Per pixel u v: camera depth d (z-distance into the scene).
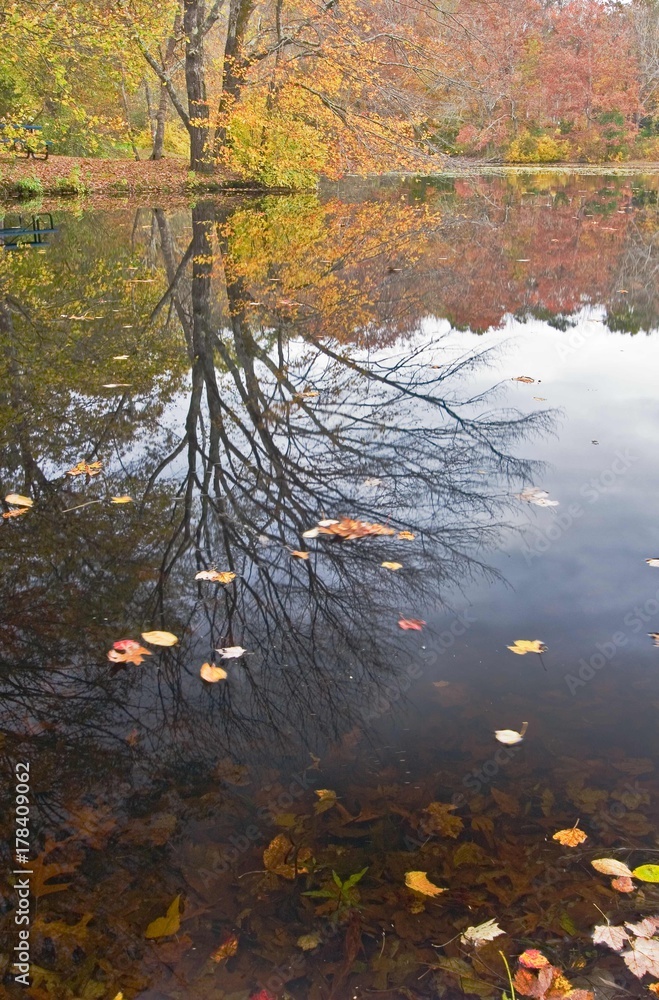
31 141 15.34
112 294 7.42
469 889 1.46
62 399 4.34
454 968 1.30
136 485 3.28
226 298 7.40
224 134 18.64
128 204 15.92
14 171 16.62
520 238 12.22
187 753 1.80
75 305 6.87
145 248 10.30
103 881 1.46
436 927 1.38
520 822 1.61
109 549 2.74
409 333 6.20
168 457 3.57
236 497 3.18
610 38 37.78
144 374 4.84
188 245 10.70
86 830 1.58
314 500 3.17
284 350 5.57
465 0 17.28
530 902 1.43
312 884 1.46
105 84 21.09
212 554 2.73
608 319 6.75
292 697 2.01
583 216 15.73
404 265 9.50
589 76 38.22
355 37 15.13
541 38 35.84
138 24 15.79
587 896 1.44
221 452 3.64
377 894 1.44
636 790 1.70
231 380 4.79
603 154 40.97
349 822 1.61
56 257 9.39
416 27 16.03
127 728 1.89
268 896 1.44
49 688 2.03
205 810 1.64
